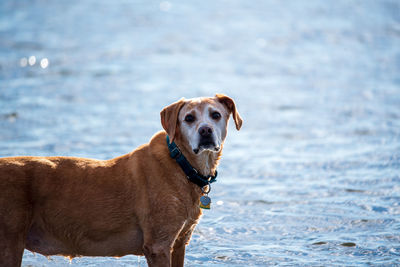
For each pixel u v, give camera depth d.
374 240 6.78
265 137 12.46
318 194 8.59
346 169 9.87
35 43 24.59
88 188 5.16
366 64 21.81
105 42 25.52
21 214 4.89
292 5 38.19
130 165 5.32
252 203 8.27
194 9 36.44
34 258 6.45
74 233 5.17
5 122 12.67
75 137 11.59
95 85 17.59
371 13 34.28
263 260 6.33
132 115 13.89
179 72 20.16
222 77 19.56
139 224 5.21
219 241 6.91
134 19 32.25
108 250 5.29
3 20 30.61
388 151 10.91
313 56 23.56
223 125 5.55
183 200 5.25
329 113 14.61
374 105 15.37
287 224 7.41
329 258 6.32
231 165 10.34
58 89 16.83
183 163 5.29
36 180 5.04
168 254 5.18
